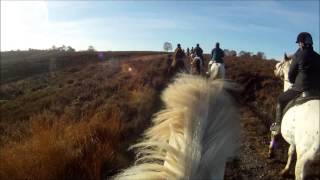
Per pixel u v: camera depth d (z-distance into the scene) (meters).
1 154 8.01
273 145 9.23
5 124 13.81
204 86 3.32
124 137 10.47
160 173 2.79
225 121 3.16
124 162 8.37
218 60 16.62
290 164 8.07
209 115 3.17
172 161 2.84
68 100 18.58
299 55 6.50
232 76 25.48
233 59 47.62
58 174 7.00
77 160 7.61
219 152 2.99
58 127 10.08
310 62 6.38
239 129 3.39
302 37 6.50
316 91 6.30
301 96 6.38
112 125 10.55
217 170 2.96
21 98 24.42
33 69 64.31
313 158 5.47
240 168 8.48
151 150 3.26
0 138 11.16
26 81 41.91
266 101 16.80
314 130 5.49
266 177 8.07
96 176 7.16
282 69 9.23
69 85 27.30
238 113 3.39
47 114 13.78
